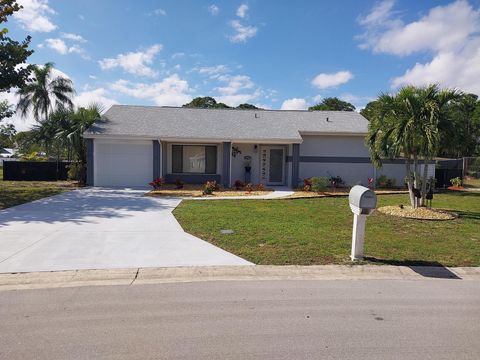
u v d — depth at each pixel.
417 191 10.95
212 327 3.75
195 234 7.73
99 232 7.75
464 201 14.18
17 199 12.44
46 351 3.24
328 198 14.28
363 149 18.73
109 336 3.53
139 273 5.40
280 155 18.72
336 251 6.61
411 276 5.55
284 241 7.22
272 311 4.18
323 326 3.82
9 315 3.98
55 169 20.48
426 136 9.98
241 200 13.20
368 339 3.55
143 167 17.08
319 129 18.53
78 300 4.43
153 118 18.98
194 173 18.55
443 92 10.33
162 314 4.06
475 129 37.44
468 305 4.46
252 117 20.14
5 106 18.78
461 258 6.37
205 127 18.12
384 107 10.87
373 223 9.44
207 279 5.26
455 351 3.36
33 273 5.29
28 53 14.89
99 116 18.33
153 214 9.97
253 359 3.16
